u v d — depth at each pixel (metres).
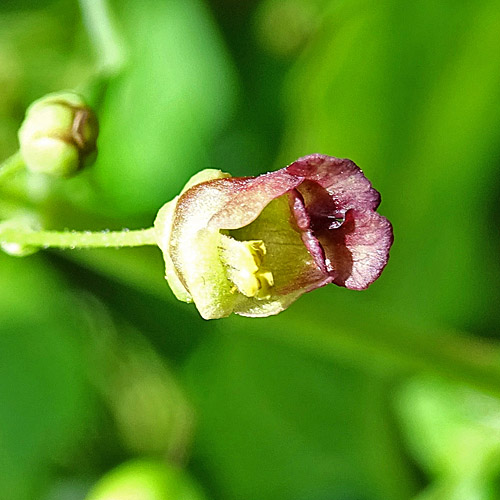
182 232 0.09
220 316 0.09
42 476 0.12
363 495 0.12
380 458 0.12
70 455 0.12
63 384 0.12
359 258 0.09
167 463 0.12
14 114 0.12
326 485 0.12
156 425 0.12
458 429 0.11
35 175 0.10
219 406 0.12
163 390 0.12
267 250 0.09
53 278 0.12
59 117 0.09
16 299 0.12
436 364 0.10
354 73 0.12
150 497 0.11
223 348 0.12
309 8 0.12
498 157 0.12
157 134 0.12
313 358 0.12
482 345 0.10
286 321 0.10
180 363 0.12
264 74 0.13
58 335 0.12
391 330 0.10
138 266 0.10
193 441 0.12
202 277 0.09
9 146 0.12
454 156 0.12
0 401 0.12
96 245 0.09
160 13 0.12
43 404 0.12
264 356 0.12
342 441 0.12
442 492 0.11
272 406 0.12
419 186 0.12
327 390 0.12
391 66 0.12
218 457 0.12
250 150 0.12
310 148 0.12
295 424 0.12
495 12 0.12
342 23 0.12
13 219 0.10
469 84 0.12
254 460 0.12
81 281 0.12
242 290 0.09
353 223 0.09
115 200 0.12
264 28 0.13
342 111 0.12
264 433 0.12
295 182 0.08
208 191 0.09
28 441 0.12
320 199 0.09
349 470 0.12
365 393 0.12
